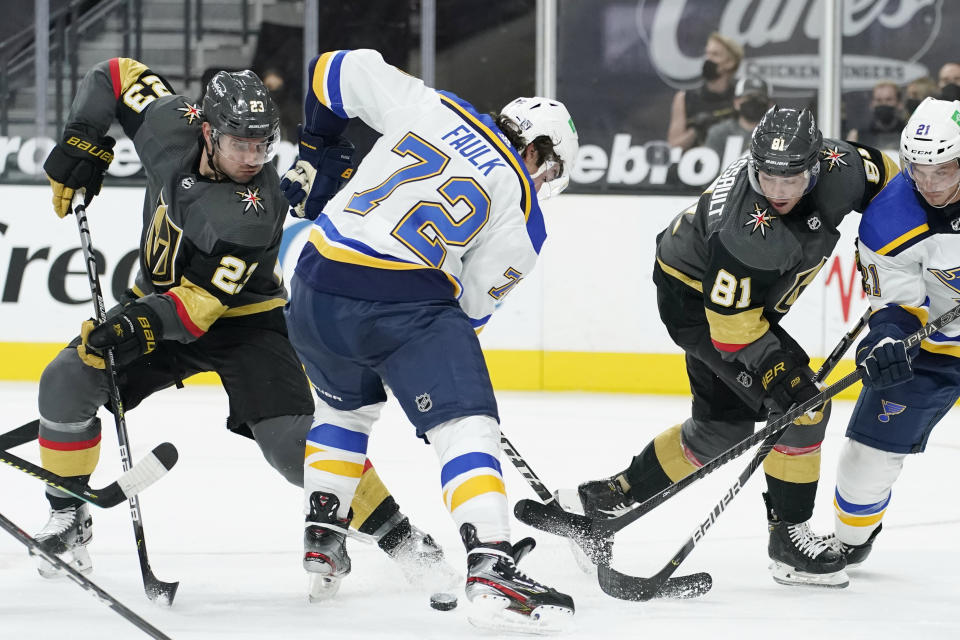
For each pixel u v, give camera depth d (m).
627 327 21.64
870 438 9.45
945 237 8.72
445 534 11.20
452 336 7.68
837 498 9.80
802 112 8.41
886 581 9.56
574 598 8.84
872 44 21.83
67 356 9.02
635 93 22.08
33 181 22.14
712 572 9.90
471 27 22.58
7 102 22.45
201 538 10.94
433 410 7.59
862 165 9.09
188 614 8.17
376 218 7.84
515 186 7.91
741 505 12.73
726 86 22.00
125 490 7.80
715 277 8.88
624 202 21.78
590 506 10.60
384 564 9.79
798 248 8.73
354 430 8.38
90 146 9.68
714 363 9.75
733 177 9.12
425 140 7.95
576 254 21.72
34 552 7.20
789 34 21.89
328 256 7.89
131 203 21.78
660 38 22.00
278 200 8.84
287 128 22.86
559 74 22.31
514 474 14.41
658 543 11.06
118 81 9.69
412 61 22.78
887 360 8.65
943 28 21.66
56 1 22.53
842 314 20.95
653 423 18.30
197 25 22.77
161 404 19.44
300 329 8.12
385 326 7.73
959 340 9.27
